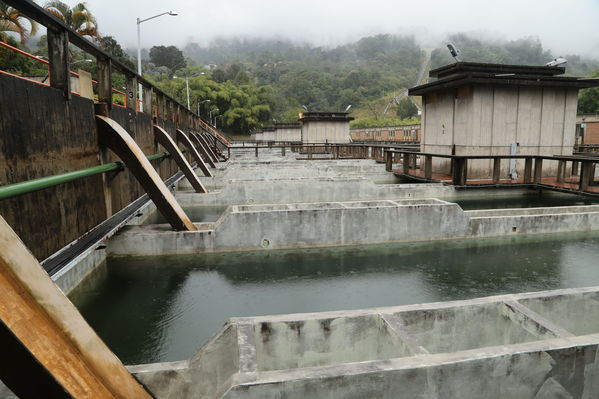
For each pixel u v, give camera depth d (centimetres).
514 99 1534
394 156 2130
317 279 735
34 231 531
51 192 578
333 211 890
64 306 329
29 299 317
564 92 1574
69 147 650
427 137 1809
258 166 1977
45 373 289
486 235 960
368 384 339
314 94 13800
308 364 438
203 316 605
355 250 878
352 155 2825
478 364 358
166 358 503
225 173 1758
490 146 1540
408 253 861
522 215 996
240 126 9119
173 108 1681
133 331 564
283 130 5322
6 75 487
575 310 498
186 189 1620
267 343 427
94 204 736
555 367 378
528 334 434
